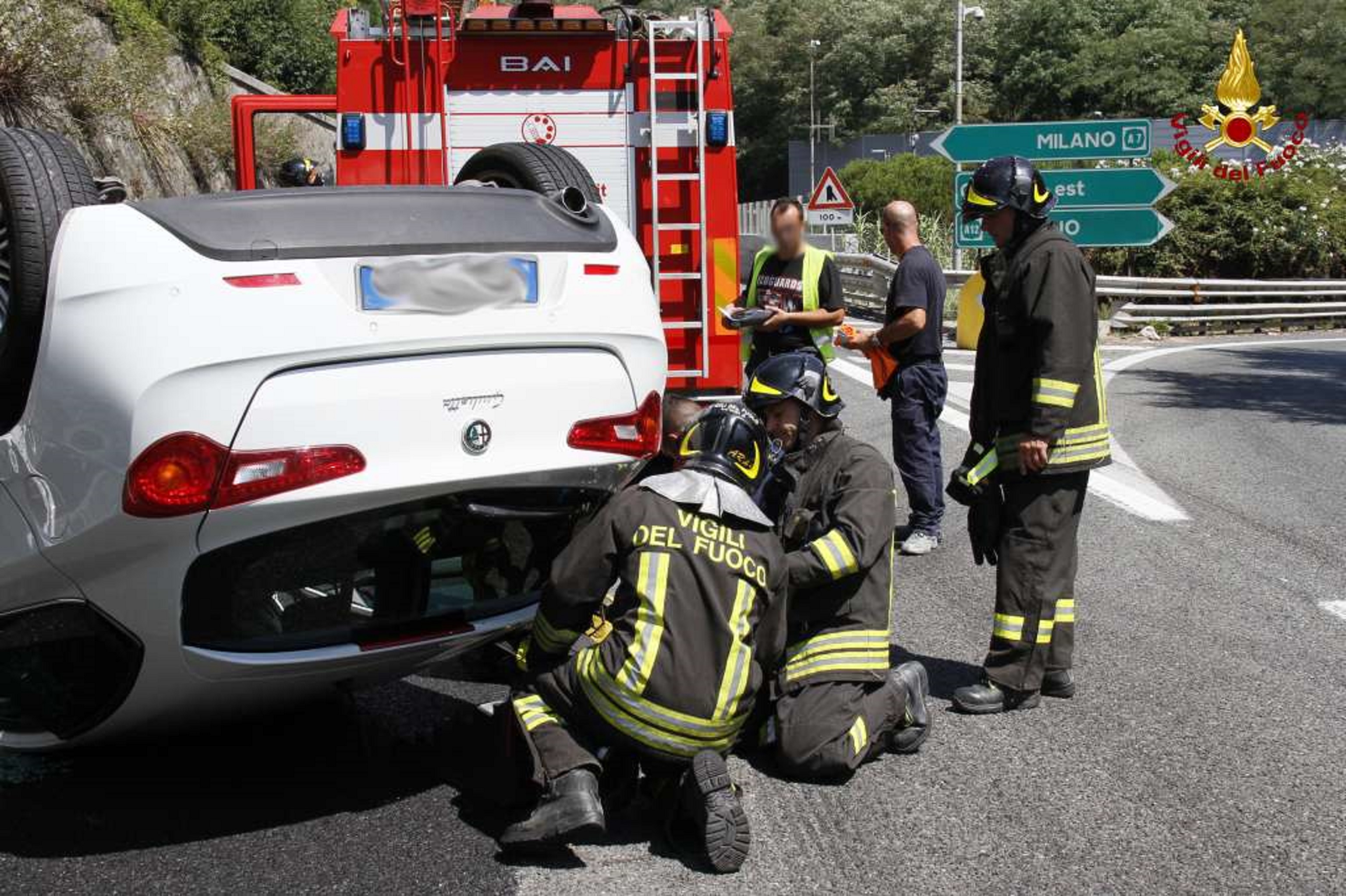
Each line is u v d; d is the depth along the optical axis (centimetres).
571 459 412
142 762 452
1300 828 394
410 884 364
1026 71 6931
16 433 377
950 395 1261
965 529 771
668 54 797
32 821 405
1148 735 465
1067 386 469
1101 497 839
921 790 422
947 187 4288
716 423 399
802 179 7300
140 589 365
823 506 443
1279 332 2122
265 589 379
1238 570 675
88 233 365
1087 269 481
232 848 386
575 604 390
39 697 405
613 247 435
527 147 546
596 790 374
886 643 438
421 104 786
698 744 379
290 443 362
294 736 475
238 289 358
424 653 412
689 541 381
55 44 1391
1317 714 482
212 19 2166
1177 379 1426
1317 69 6331
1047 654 490
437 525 401
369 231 382
